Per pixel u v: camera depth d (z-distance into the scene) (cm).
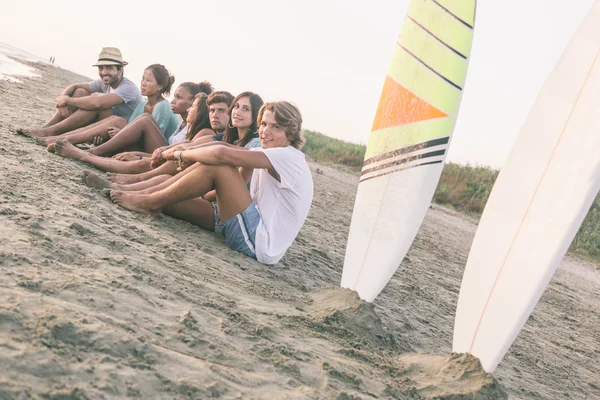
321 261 472
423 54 365
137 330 211
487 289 284
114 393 169
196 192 385
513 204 288
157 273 283
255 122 435
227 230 387
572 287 841
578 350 455
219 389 191
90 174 415
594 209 1430
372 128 372
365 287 347
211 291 287
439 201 1700
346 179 1630
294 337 265
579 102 280
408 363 279
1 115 663
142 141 523
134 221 373
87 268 257
